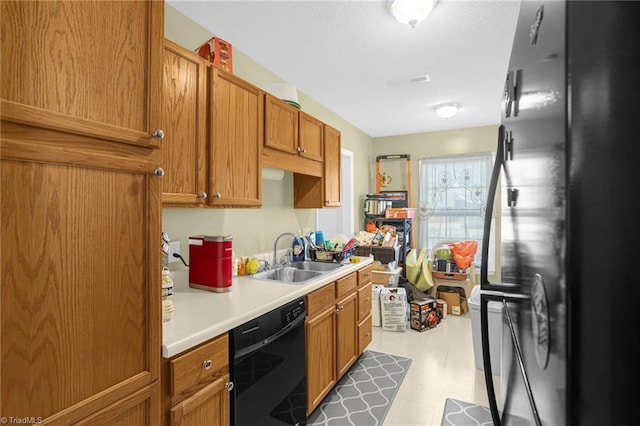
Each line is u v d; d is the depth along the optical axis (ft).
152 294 3.42
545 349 1.30
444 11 6.55
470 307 9.02
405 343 10.65
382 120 14.12
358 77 9.65
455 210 15.40
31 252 2.55
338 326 7.73
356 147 15.25
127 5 3.19
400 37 7.50
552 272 1.21
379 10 6.51
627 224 1.01
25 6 2.50
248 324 4.87
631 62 1.02
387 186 16.79
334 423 6.68
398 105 12.14
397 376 8.54
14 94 2.44
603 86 1.05
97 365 2.96
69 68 2.76
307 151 8.57
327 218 12.62
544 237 1.33
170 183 4.93
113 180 3.11
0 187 2.40
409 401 7.46
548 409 1.27
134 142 3.22
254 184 6.59
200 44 6.97
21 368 2.49
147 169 3.36
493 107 12.37
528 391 1.69
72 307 2.79
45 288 2.63
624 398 1.01
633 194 1.01
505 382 2.76
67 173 2.77
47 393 2.63
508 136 2.39
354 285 8.78
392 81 9.95
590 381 1.04
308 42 7.72
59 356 2.70
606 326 1.03
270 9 6.48
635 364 1.00
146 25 3.36
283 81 9.77
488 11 6.54
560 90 1.13
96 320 2.96
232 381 4.58
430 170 15.93
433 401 7.45
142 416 3.33
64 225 2.75
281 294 5.84
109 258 3.06
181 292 5.96
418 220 16.11
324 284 7.13
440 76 9.59
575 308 1.05
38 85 2.57
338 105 12.12
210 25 7.00
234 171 6.09
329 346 7.39
